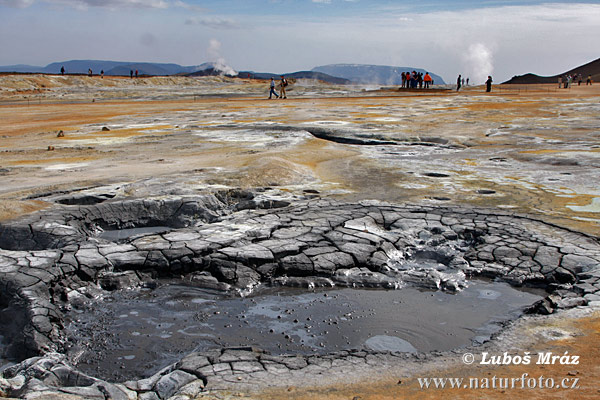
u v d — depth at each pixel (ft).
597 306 15.98
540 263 19.89
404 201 28.12
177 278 19.97
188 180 31.83
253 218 25.03
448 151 44.21
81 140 51.42
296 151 43.16
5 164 39.01
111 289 19.11
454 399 10.96
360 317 17.13
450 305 17.84
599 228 23.11
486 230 23.35
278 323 16.81
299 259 20.54
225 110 82.79
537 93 124.47
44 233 22.68
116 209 26.20
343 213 25.76
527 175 34.32
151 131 57.36
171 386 12.03
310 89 164.86
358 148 45.88
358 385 11.80
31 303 16.85
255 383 11.94
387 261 20.99
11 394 12.25
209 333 16.25
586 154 40.45
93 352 15.25
